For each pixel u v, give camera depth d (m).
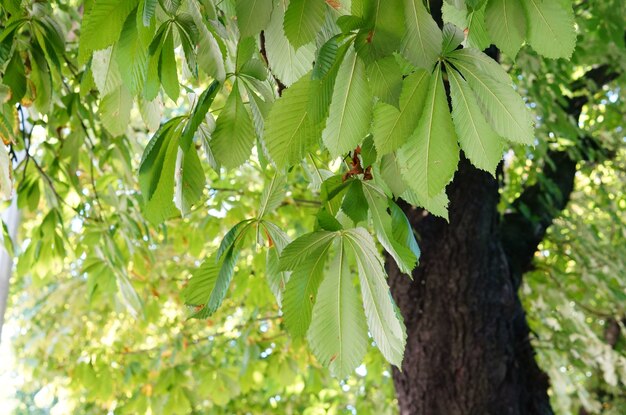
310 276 0.98
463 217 3.37
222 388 4.72
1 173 1.30
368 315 0.97
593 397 5.34
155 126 1.28
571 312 4.78
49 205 2.66
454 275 3.40
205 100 0.99
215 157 1.07
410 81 0.91
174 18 0.97
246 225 1.07
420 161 0.94
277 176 1.08
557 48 0.95
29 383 6.74
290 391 6.20
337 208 1.09
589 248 5.04
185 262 5.74
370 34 0.84
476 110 0.92
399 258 1.03
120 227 3.02
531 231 4.21
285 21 0.87
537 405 3.47
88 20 0.97
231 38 1.29
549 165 4.76
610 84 5.30
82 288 5.73
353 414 6.21
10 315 7.09
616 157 5.54
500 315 3.46
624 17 4.36
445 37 0.91
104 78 1.19
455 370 3.38
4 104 1.57
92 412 6.44
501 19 0.96
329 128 0.92
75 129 2.68
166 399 4.59
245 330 4.84
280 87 1.27
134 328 5.98
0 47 1.31
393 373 3.60
